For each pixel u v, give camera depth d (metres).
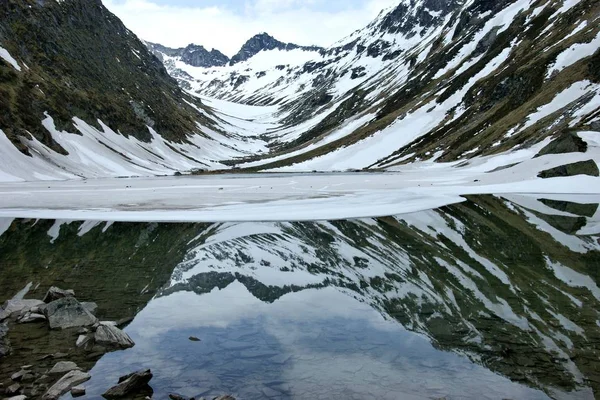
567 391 9.44
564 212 36.56
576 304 15.03
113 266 22.12
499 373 10.28
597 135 55.81
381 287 17.55
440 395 9.33
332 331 13.07
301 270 20.48
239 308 15.36
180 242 27.80
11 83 92.44
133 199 47.56
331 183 68.25
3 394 9.49
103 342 12.17
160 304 15.91
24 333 13.02
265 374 10.41
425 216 35.50
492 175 60.28
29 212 39.09
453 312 14.58
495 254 22.77
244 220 34.81
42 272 21.00
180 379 10.20
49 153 86.94
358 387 9.71
